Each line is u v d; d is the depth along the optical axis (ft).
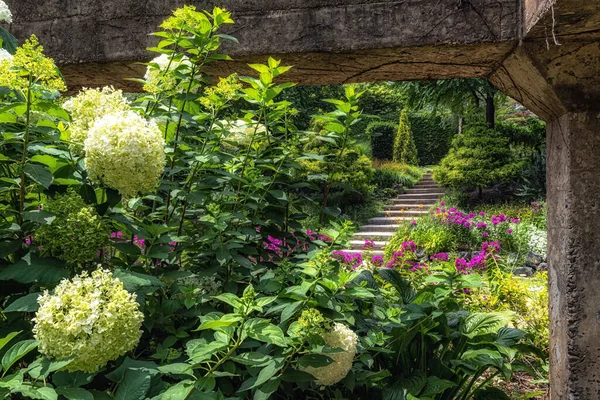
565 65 7.40
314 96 47.24
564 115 7.76
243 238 7.56
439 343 9.12
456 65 8.62
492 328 9.14
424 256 28.68
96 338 4.74
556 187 8.20
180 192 7.28
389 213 38.45
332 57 8.45
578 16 6.32
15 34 9.30
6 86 5.99
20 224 6.37
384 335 7.64
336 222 7.92
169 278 6.77
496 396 9.08
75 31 9.10
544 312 12.48
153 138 6.09
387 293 9.13
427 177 51.13
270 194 8.29
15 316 5.98
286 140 8.59
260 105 7.95
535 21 6.64
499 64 8.42
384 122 63.41
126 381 5.08
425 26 7.88
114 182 6.00
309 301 5.95
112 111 6.41
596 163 7.62
